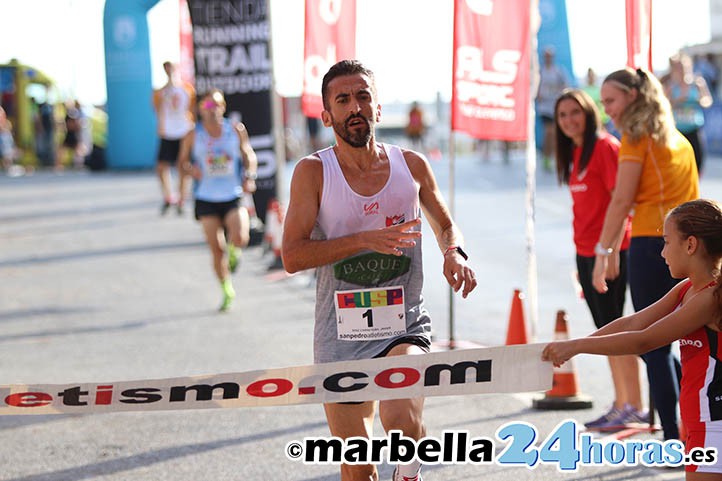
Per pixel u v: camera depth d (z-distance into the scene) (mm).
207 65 35719
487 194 52062
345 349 10953
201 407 10016
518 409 17203
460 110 20141
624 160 13875
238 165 25766
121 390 10039
